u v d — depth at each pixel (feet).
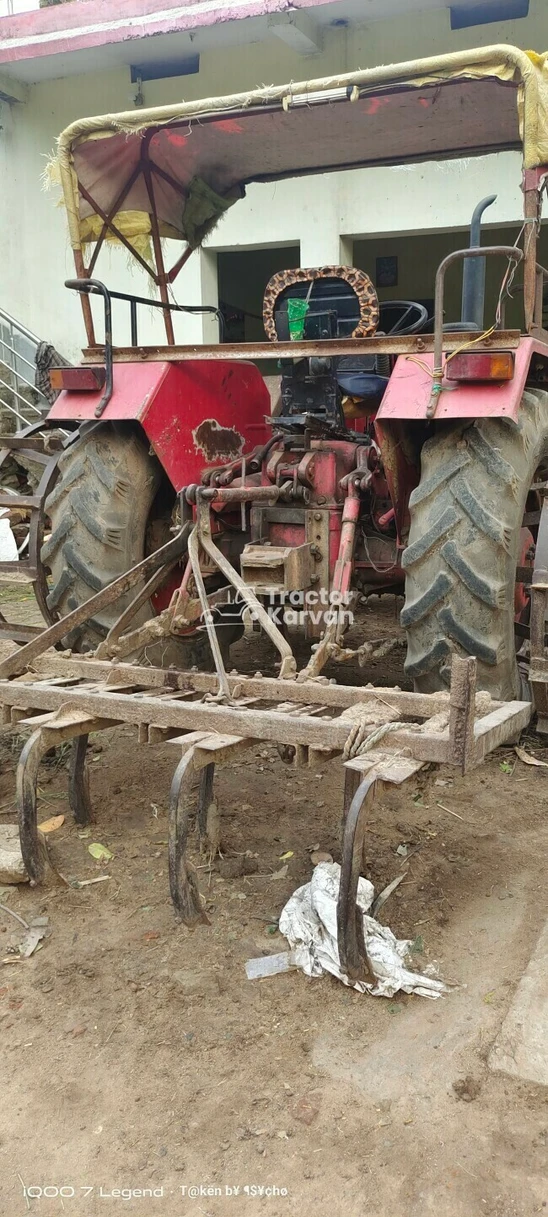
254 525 12.46
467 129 14.88
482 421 9.96
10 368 33.17
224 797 10.92
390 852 9.35
